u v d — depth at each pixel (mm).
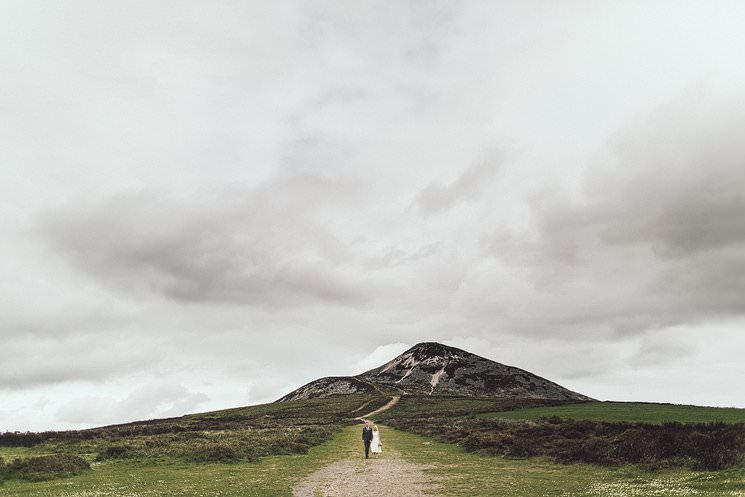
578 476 25828
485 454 38562
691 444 27875
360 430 76750
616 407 85188
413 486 23641
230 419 145625
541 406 108125
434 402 166000
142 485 25359
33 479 28531
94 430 73000
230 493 22281
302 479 26594
